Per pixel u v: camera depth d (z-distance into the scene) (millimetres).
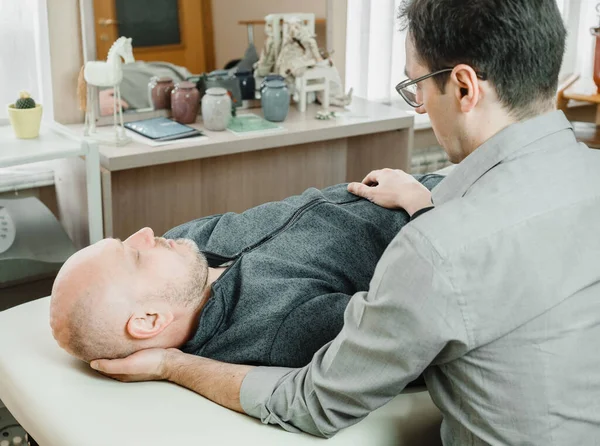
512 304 996
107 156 2270
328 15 2988
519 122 1067
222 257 1503
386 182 1534
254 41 2820
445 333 988
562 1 3912
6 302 2697
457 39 1027
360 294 1082
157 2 2584
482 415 1051
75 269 1248
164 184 2736
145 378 1296
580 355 1028
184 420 1194
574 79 3797
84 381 1292
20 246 2393
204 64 2734
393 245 1036
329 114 2756
